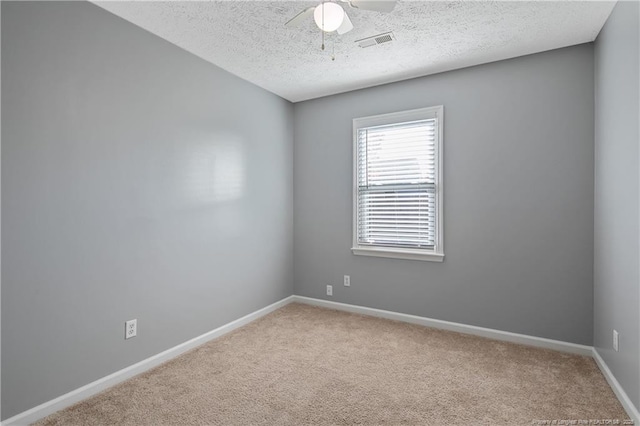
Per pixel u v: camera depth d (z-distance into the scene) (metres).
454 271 3.23
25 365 1.86
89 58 2.14
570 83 2.75
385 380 2.32
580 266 2.72
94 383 2.17
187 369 2.48
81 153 2.10
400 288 3.51
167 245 2.66
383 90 3.59
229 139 3.25
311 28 2.48
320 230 4.00
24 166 1.85
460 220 3.19
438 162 3.28
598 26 2.44
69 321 2.05
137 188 2.43
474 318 3.14
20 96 1.83
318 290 4.02
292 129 4.18
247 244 3.48
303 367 2.51
